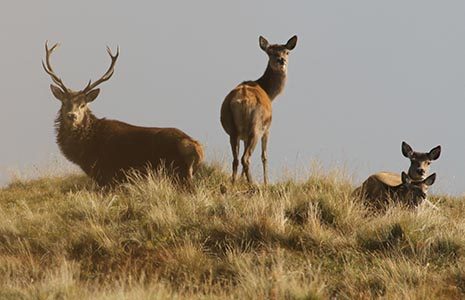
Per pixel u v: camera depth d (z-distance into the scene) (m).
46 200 48.44
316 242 36.62
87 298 28.52
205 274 33.97
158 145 47.34
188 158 47.16
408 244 36.59
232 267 33.88
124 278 31.70
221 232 37.59
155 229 38.09
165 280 33.16
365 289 32.44
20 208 45.31
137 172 47.16
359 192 44.91
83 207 40.72
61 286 29.55
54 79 48.69
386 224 37.91
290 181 47.41
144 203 40.88
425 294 31.25
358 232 37.69
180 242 37.00
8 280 30.88
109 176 47.75
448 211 45.78
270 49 56.47
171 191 42.47
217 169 52.47
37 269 33.62
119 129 48.41
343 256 35.81
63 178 55.66
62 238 37.34
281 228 37.25
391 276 33.38
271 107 52.47
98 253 36.22
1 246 37.25
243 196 42.47
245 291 30.66
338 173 47.44
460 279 33.44
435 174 43.41
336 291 32.53
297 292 30.33
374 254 35.91
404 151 47.41
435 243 36.50
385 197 43.81
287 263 34.59
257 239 37.06
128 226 38.38
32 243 37.31
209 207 40.59
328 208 39.94
